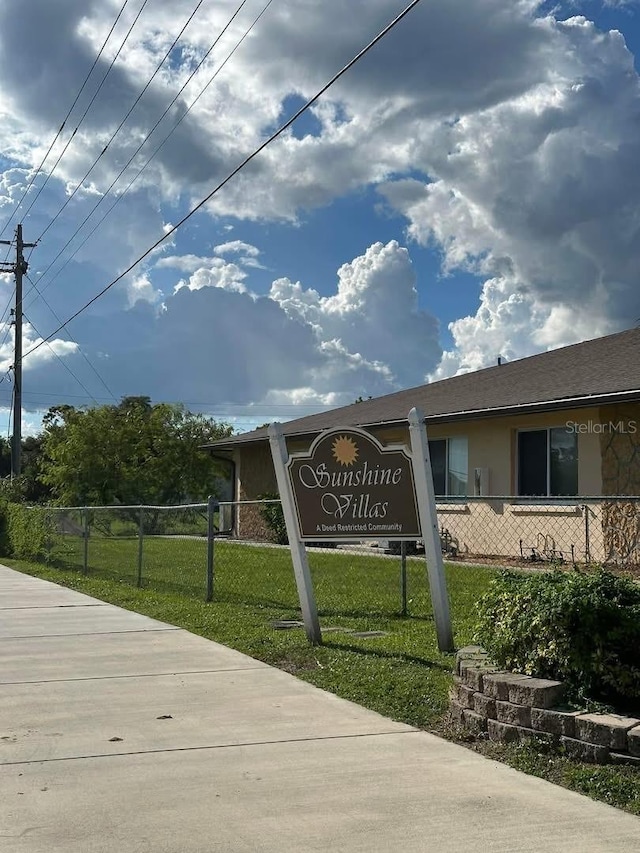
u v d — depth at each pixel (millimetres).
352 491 9195
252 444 27031
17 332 33500
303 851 4297
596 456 15797
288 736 6160
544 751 5586
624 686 5703
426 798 4969
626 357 17281
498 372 21531
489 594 6742
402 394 24531
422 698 6977
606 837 4418
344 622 10844
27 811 4816
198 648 9344
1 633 10453
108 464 34469
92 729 6375
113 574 17047
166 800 4973
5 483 27891
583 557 15883
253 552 19469
